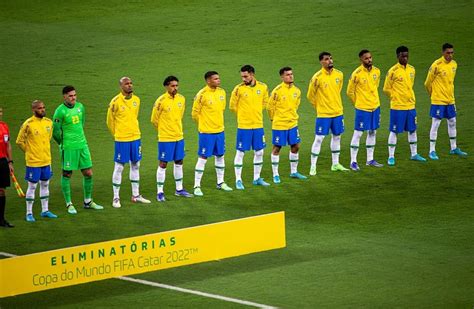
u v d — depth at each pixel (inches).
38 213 1318.9
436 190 1389.0
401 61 1503.4
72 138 1304.1
